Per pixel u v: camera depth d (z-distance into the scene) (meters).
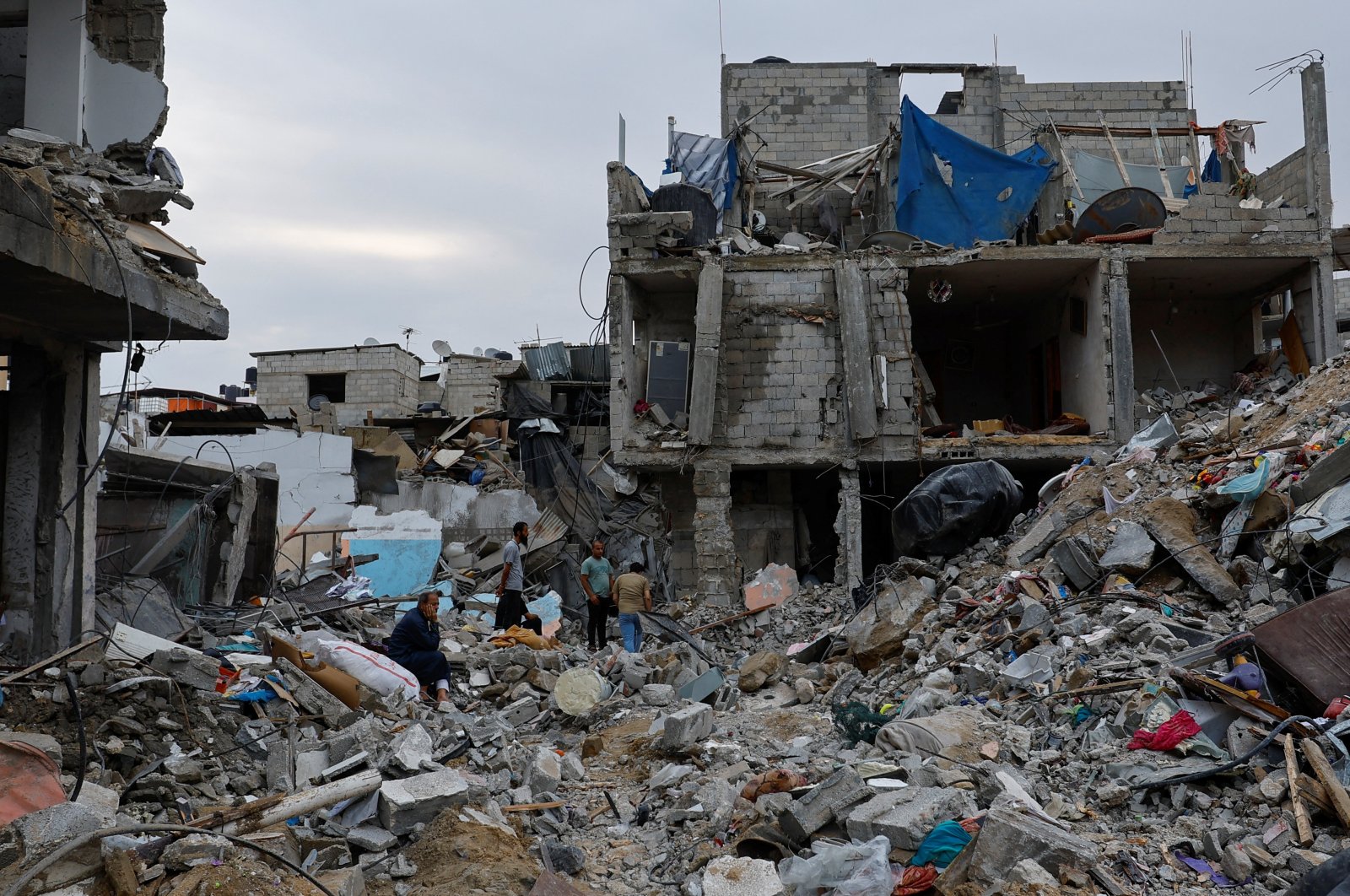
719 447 19.23
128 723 6.21
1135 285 21.17
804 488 22.33
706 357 18.92
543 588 20.88
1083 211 21.22
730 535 19.05
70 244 6.82
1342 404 10.80
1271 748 5.63
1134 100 24.95
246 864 4.34
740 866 4.88
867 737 7.31
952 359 24.55
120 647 7.56
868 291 19.34
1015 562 11.59
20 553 8.54
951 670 8.99
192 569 13.39
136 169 9.34
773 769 6.40
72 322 8.31
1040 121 24.84
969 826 5.07
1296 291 20.06
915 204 21.52
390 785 5.48
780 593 16.84
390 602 16.09
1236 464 10.40
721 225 21.50
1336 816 5.01
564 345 30.14
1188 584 9.23
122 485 12.60
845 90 24.77
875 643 11.01
